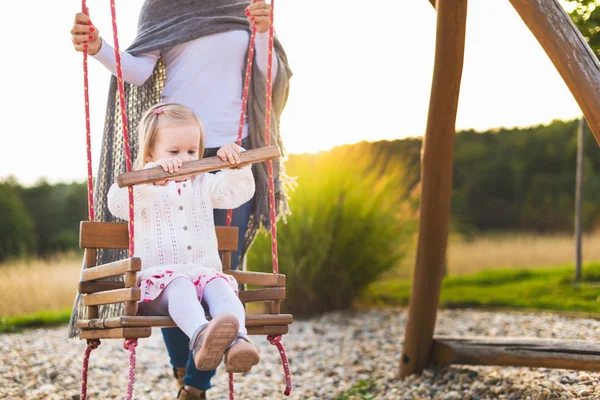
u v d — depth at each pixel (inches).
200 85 120.5
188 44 121.5
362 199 297.6
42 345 219.0
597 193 476.1
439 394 149.8
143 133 106.7
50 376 174.4
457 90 148.0
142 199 96.6
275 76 127.9
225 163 97.5
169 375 182.4
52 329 266.5
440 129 150.6
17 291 317.4
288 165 304.2
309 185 299.7
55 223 489.1
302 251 292.8
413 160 389.4
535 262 400.8
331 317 279.7
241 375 185.6
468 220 499.2
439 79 147.0
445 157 153.4
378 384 167.6
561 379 144.8
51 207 490.3
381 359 201.6
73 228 493.4
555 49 102.3
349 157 314.8
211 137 119.6
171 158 95.1
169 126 105.1
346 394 162.1
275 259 102.2
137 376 179.8
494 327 231.3
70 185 504.4
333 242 295.0
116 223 102.7
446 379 157.5
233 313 90.6
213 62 121.1
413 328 164.9
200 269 97.6
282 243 293.1
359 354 211.2
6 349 210.7
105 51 111.8
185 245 101.8
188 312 88.9
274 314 98.2
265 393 166.1
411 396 152.1
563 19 103.6
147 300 93.3
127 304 87.5
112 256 123.5
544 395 134.3
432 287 161.6
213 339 83.2
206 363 85.2
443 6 142.7
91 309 97.8
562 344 144.9
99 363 191.3
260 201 128.7
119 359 201.0
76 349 213.0
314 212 294.0
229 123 121.4
